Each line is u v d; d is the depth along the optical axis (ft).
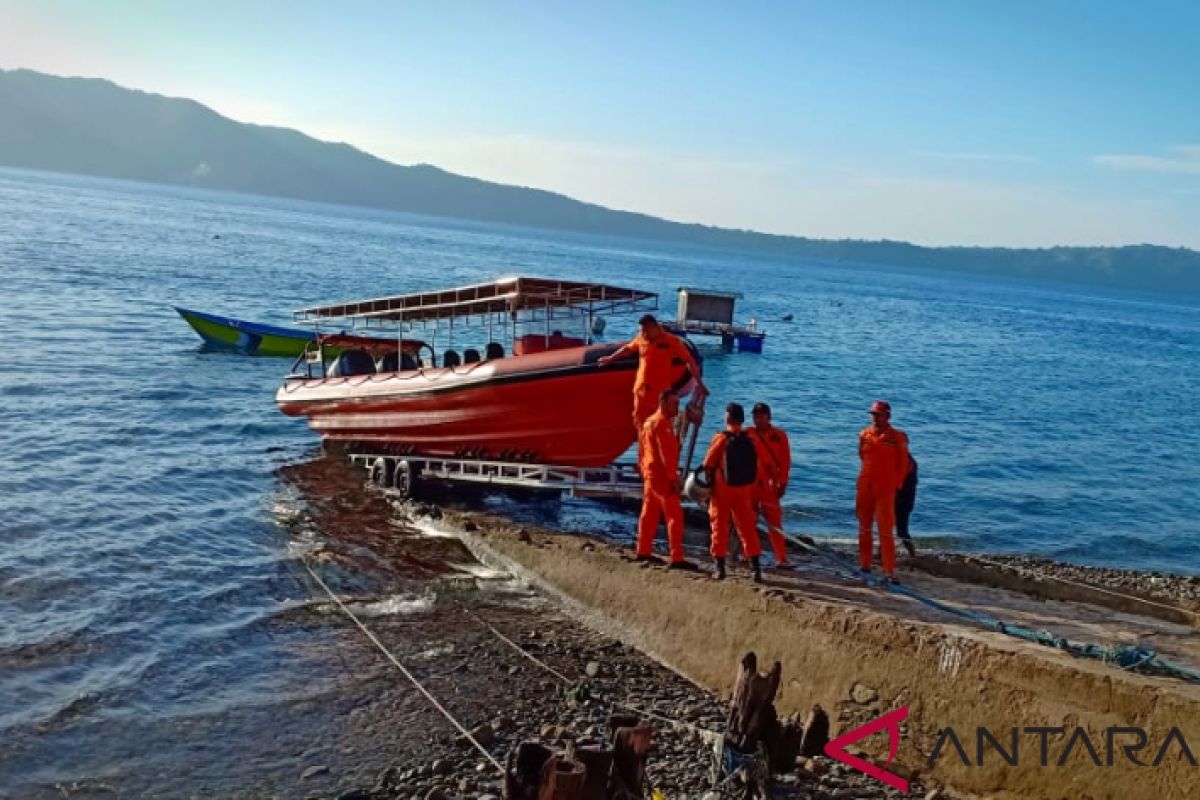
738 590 33.58
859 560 41.06
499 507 52.39
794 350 178.81
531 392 48.39
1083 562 58.70
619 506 53.06
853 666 29.58
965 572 41.24
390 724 29.50
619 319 205.26
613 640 36.83
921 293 602.03
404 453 58.90
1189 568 59.82
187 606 37.68
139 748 27.32
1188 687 24.82
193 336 118.42
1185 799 22.81
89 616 35.86
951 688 27.45
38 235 251.19
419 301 55.83
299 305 166.91
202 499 53.21
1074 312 545.85
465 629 37.11
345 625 36.86
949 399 126.11
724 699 32.24
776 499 38.47
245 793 25.52
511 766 23.34
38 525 45.57
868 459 37.35
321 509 52.80
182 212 548.72
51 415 70.38
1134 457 97.25
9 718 28.19
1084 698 25.05
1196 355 292.81
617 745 22.82
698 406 41.70
